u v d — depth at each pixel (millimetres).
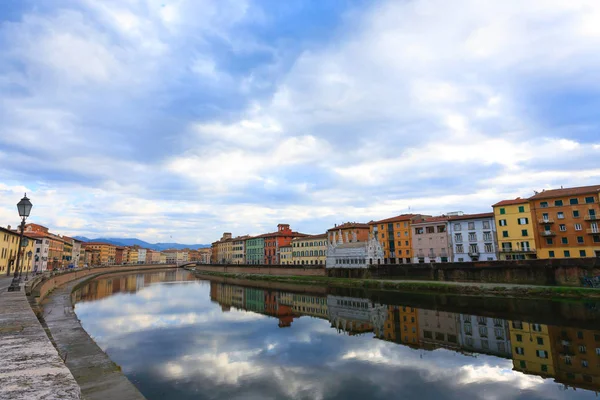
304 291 76562
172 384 21000
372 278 81812
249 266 131375
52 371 4617
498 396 19656
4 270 71562
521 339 32156
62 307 37375
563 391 20250
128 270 179000
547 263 55906
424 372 23781
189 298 65812
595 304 44969
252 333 36125
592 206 70188
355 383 21625
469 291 58344
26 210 24859
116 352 27953
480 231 86438
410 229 101000
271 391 20141
